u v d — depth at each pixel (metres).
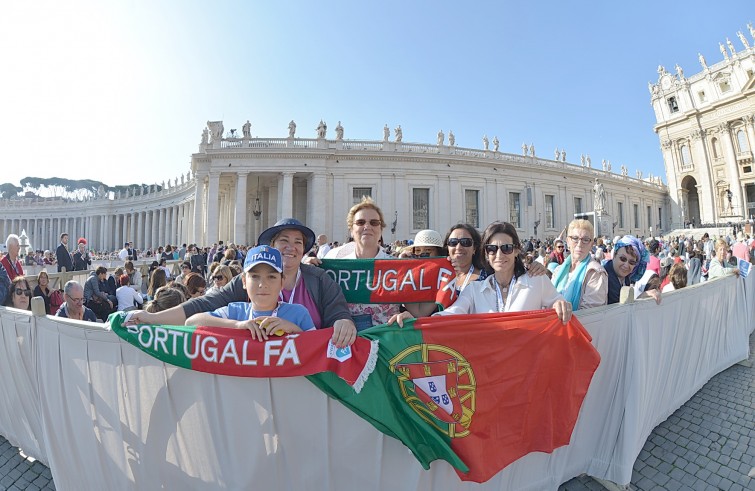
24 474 3.60
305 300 3.23
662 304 4.35
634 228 55.88
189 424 2.70
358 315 3.79
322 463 2.66
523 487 3.20
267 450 2.63
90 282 8.62
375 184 36.91
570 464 3.57
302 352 2.56
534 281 3.45
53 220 80.25
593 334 3.51
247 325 2.62
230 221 41.44
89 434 2.98
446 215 38.28
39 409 3.57
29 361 3.58
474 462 2.82
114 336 2.84
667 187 64.19
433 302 3.80
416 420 2.70
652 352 4.09
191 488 2.73
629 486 3.56
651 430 4.34
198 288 6.16
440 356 2.85
